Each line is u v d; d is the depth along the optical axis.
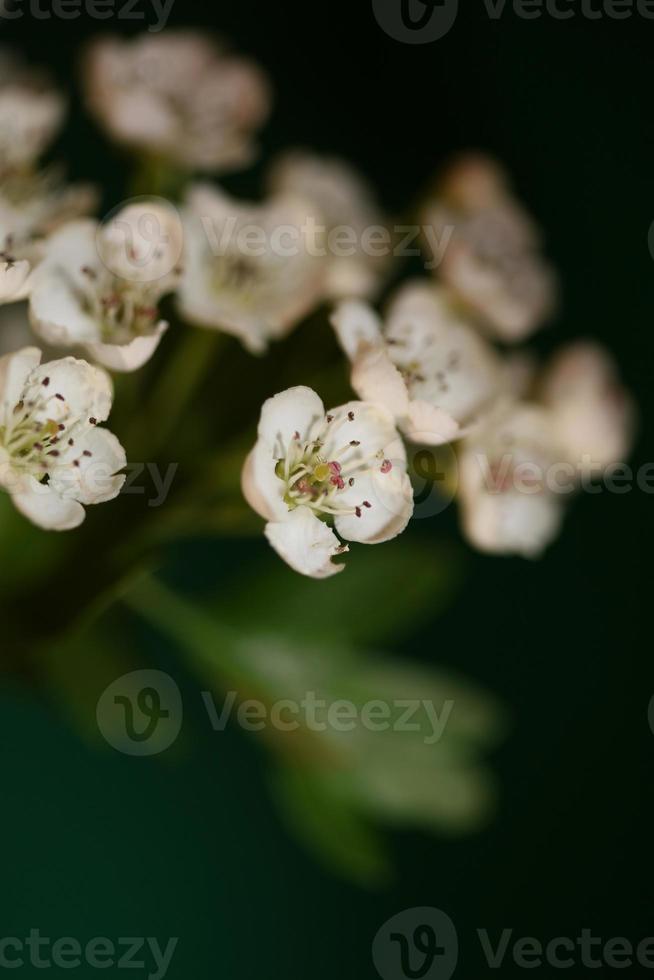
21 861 0.35
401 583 0.31
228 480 0.28
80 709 0.29
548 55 0.37
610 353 0.37
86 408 0.26
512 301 0.30
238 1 0.38
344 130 0.38
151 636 0.35
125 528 0.28
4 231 0.28
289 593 0.30
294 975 0.36
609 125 0.37
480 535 0.29
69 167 0.36
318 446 0.27
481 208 0.31
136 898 0.36
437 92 0.38
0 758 0.35
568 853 0.37
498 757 0.37
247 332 0.28
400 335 0.29
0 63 0.30
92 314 0.27
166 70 0.30
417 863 0.36
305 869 0.36
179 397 0.28
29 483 0.26
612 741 0.37
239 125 0.30
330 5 0.38
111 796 0.36
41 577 0.28
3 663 0.29
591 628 0.38
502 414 0.29
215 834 0.36
